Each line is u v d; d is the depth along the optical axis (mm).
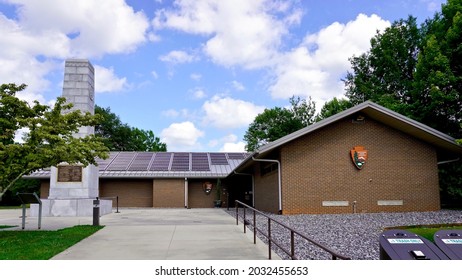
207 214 20656
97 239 10867
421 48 32750
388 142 19875
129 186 31359
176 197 30703
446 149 21016
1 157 11117
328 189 19078
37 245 9742
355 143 19578
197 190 31750
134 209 27656
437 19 30969
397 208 19531
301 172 19000
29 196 13344
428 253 4277
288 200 18734
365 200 19297
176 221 16125
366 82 37250
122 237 11203
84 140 12852
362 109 18844
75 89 19812
